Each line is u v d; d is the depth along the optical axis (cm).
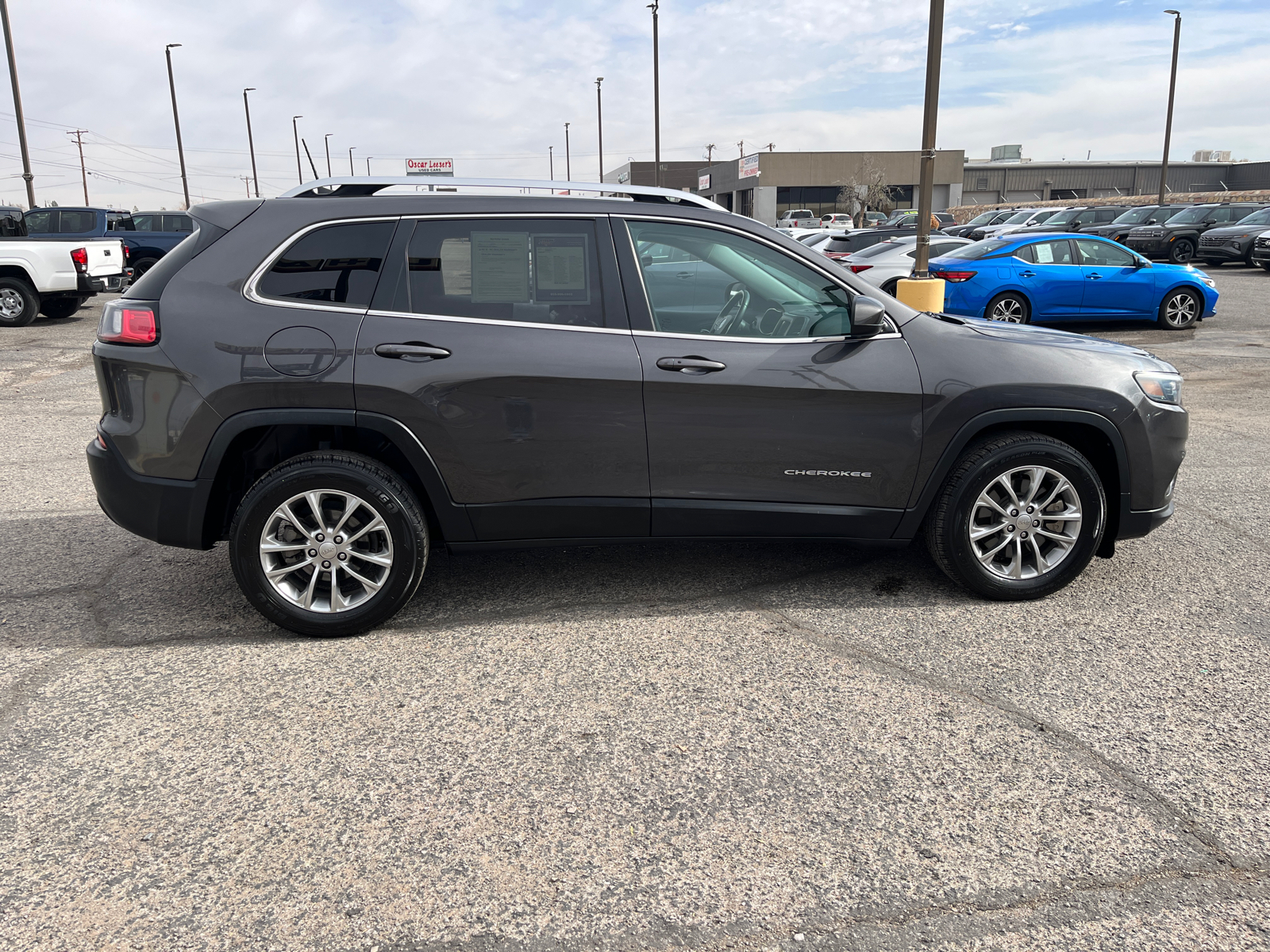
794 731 285
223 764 267
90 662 333
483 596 396
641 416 347
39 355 1157
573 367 340
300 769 265
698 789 255
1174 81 3491
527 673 324
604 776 262
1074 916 207
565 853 229
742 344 352
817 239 2128
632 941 200
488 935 202
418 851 229
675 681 318
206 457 332
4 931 202
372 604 348
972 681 317
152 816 243
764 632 357
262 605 344
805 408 354
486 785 257
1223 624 363
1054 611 377
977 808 246
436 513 349
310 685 316
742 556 444
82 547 458
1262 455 641
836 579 413
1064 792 253
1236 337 1257
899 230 1730
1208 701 302
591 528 360
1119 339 1250
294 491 334
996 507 374
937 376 360
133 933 202
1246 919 206
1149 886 216
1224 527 486
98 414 800
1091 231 2655
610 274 348
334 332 331
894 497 368
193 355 327
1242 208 2500
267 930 203
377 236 339
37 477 592
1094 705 300
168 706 301
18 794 252
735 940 201
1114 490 389
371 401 332
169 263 341
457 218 342
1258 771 262
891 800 250
